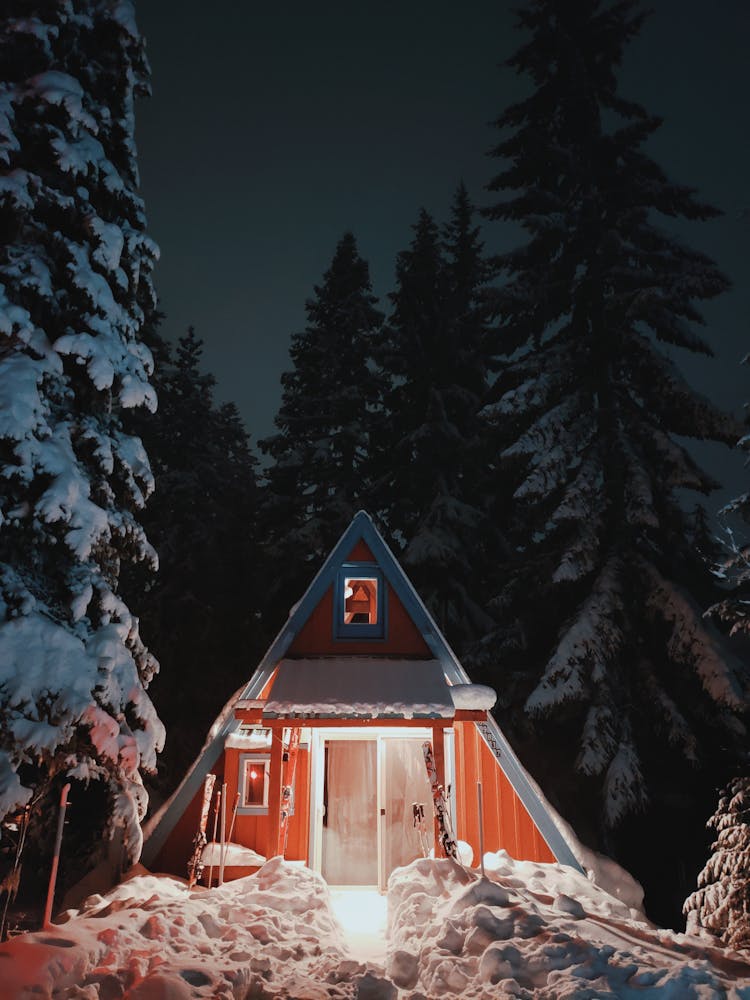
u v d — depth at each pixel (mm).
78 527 10047
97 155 11312
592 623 17344
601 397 20469
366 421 30219
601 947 8086
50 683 9273
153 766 10555
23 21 11047
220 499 31688
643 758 17891
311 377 31281
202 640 27141
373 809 13492
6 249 10633
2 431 9453
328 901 10539
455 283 31078
